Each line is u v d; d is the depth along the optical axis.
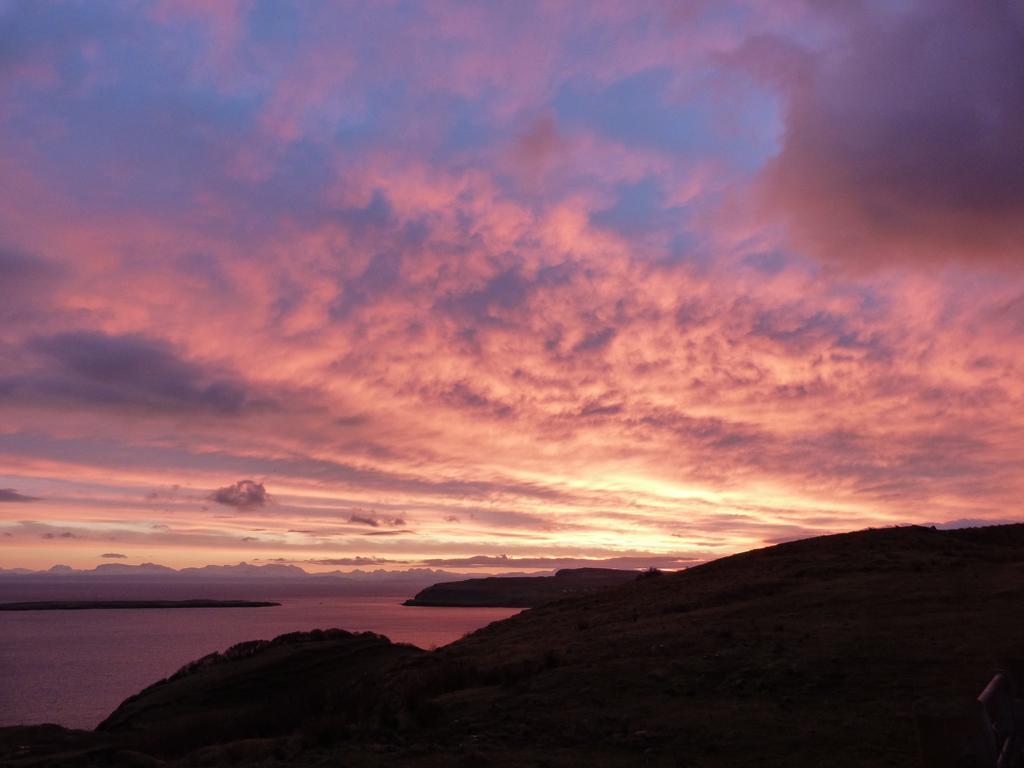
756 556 40.00
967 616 19.86
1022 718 9.59
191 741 16.48
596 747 11.39
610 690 14.98
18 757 12.00
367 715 14.70
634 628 23.69
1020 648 15.88
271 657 27.33
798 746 10.94
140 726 22.36
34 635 171.88
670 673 15.98
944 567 29.83
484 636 33.69
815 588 26.89
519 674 17.14
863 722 11.94
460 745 11.59
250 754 12.18
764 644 17.94
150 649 133.50
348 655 27.70
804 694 13.95
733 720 12.39
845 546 37.44
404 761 10.71
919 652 16.25
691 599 29.30
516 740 11.90
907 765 9.88
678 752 10.91
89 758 11.84
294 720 16.58
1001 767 7.89
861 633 18.39
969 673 14.54
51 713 65.19
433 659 24.61
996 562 31.44
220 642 145.25
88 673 98.12
